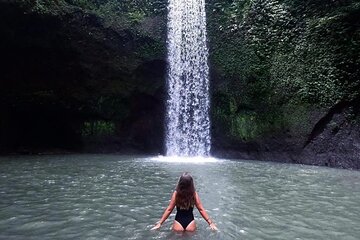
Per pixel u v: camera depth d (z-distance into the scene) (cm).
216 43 1853
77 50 1836
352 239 550
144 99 1956
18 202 751
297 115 1556
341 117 1462
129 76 1914
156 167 1328
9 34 1673
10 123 1906
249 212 695
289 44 1652
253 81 1705
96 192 858
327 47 1534
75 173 1152
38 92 1889
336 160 1420
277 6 1723
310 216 675
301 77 1579
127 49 1905
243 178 1095
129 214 668
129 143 1970
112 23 1880
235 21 1830
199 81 1869
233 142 1728
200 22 1908
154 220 631
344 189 938
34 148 1934
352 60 1454
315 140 1501
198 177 1097
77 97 1922
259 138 1652
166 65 1928
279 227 604
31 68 1828
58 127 1984
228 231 572
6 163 1414
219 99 1795
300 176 1152
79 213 671
